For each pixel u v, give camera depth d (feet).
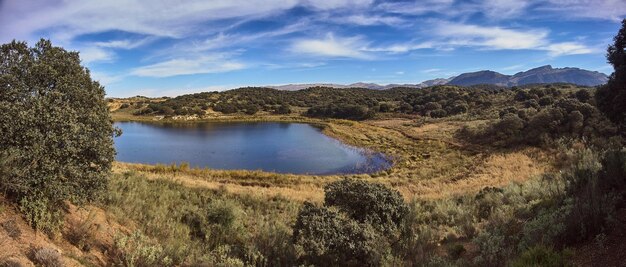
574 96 193.16
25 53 27.12
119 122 333.42
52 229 22.99
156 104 409.49
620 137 97.25
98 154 28.43
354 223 32.78
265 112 401.70
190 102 427.74
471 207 47.39
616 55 50.78
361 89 604.49
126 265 24.56
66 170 25.53
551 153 112.37
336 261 30.37
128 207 36.29
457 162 122.31
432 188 86.17
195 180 77.20
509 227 33.14
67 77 27.91
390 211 37.22
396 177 108.17
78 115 27.37
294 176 106.22
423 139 185.06
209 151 171.63
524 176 83.61
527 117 155.53
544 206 36.19
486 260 25.50
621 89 50.83
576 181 36.09
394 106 348.59
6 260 17.40
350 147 181.88
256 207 53.42
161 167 95.45
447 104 301.02
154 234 32.81
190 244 32.99
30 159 23.56
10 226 20.15
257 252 31.42
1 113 23.02
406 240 34.88
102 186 29.53
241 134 246.68
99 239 26.68
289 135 238.68
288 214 51.62
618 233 23.07
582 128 121.90
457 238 36.45
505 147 135.03
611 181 31.48
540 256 22.30
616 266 19.84
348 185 39.01
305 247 30.96
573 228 24.93
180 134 247.09
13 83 24.89
